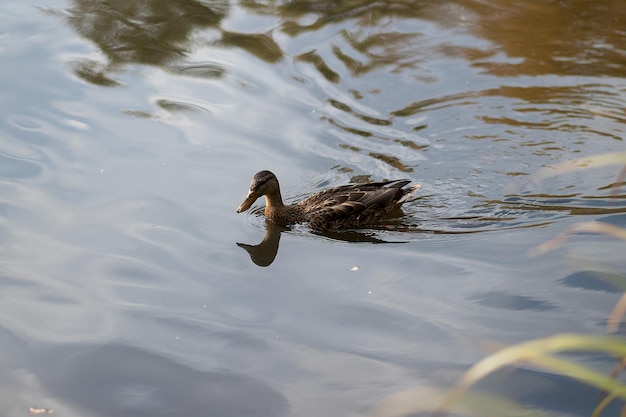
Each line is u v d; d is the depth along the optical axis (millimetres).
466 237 10711
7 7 16656
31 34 15625
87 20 16250
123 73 14523
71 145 12477
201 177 11969
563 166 12328
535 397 7590
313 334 8805
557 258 9922
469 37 16141
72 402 7766
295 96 14211
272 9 17156
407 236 10891
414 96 14312
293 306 9336
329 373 8148
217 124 13266
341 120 13617
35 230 10570
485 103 14039
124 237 10547
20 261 9961
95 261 10039
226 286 9734
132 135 12836
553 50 15586
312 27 16500
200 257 10281
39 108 13352
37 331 8781
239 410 7672
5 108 13289
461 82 14672
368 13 17078
